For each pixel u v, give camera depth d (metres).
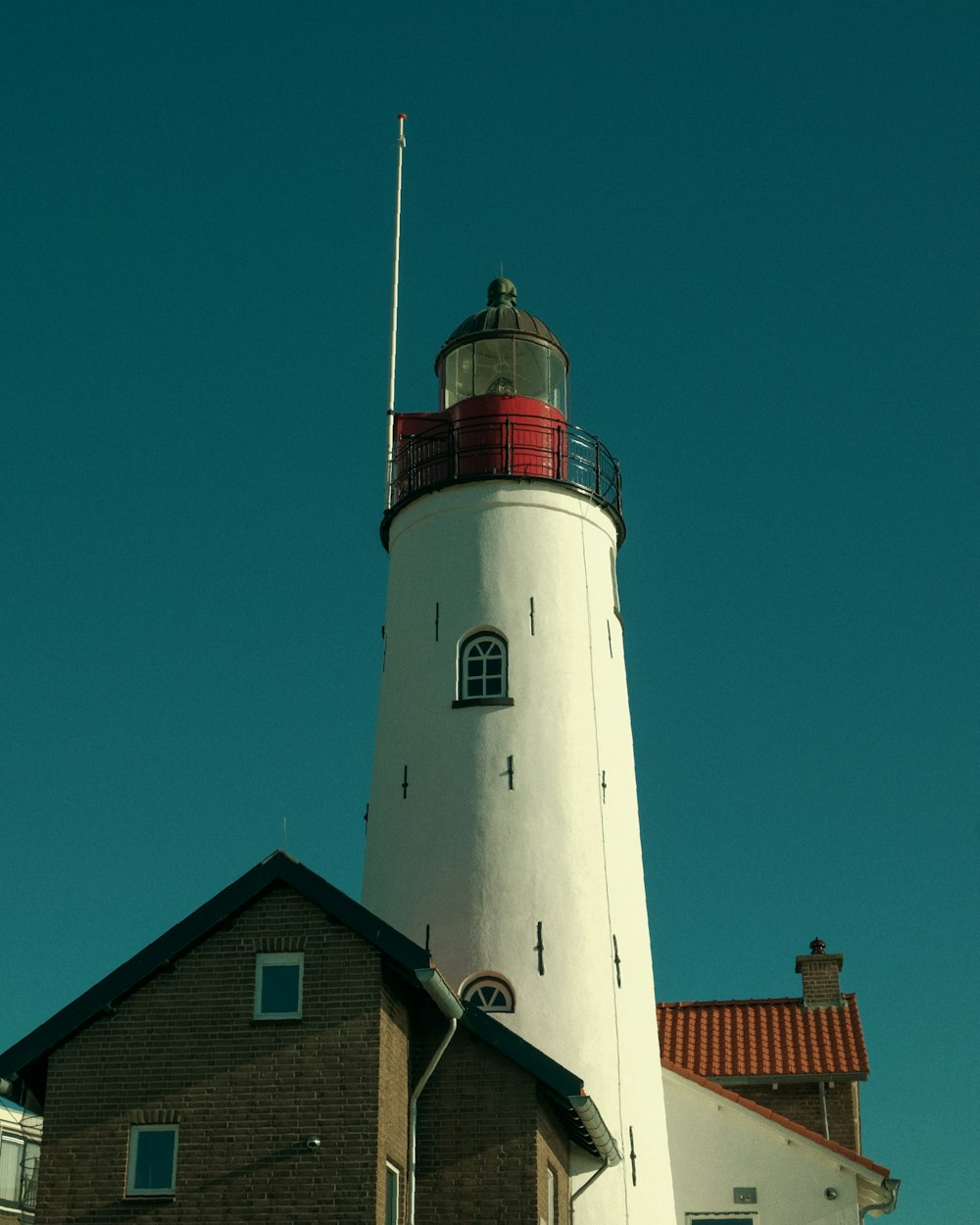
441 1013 23.47
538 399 33.81
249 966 22.09
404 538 33.03
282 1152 21.16
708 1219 32.88
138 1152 21.55
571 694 30.97
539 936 28.88
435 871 29.61
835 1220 32.56
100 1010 21.94
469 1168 22.78
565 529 32.41
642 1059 29.34
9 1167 30.38
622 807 31.17
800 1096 36.62
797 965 39.72
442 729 30.64
